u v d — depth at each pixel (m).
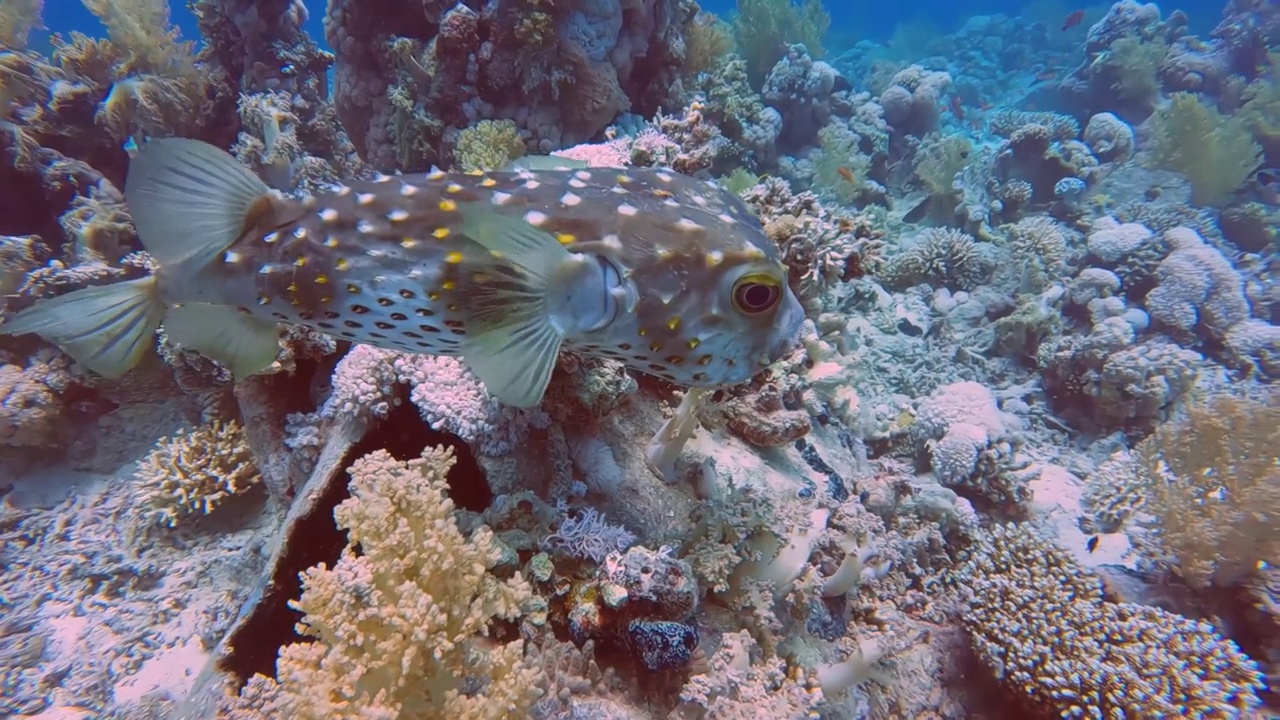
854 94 1.43
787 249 0.43
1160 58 1.70
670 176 0.26
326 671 0.24
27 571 0.49
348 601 0.25
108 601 0.47
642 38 0.79
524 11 0.68
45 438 0.57
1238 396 0.58
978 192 1.16
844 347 0.61
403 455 0.37
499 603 0.27
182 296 0.26
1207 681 0.38
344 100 0.83
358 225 0.23
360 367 0.35
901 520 0.49
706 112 1.01
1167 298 0.85
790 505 0.39
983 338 0.85
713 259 0.22
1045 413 0.76
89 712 0.40
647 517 0.34
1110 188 1.23
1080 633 0.40
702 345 0.23
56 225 0.73
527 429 0.34
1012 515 0.56
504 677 0.26
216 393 0.54
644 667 0.29
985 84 2.53
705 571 0.32
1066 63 2.62
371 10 0.77
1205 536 0.45
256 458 0.44
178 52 0.86
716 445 0.40
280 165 0.74
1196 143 1.24
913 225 1.13
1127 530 0.54
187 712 0.30
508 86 0.72
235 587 0.46
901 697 0.38
